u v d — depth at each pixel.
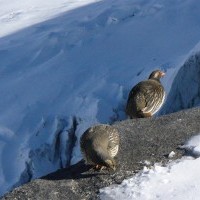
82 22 73.12
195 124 20.25
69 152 51.62
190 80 50.50
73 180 17.52
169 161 17.86
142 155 18.45
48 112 55.97
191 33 61.78
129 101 22.45
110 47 64.62
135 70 56.75
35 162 51.69
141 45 62.47
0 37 76.06
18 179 50.25
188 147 18.55
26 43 72.06
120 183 16.88
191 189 15.81
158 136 19.61
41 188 17.23
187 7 67.69
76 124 53.22
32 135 54.03
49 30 74.19
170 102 49.50
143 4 72.56
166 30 64.31
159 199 15.54
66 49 67.31
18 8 86.56
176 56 55.75
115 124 20.86
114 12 72.50
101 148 17.14
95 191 16.78
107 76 57.84
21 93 61.25
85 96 55.62
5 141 54.47
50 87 60.41
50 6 84.75
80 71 61.03
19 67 66.81
